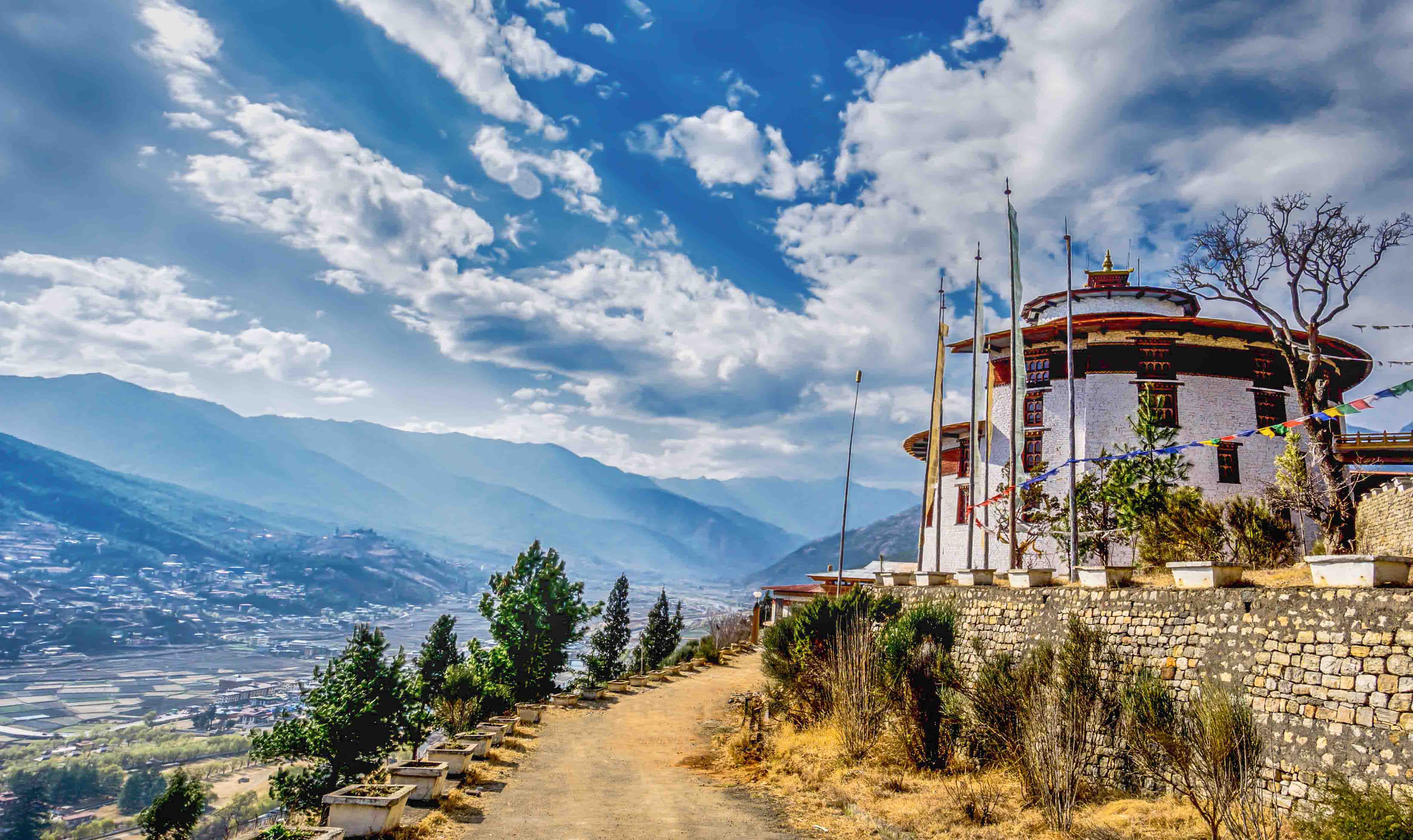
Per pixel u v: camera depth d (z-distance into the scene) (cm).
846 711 2097
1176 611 1634
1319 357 2566
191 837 3238
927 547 5212
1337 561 1312
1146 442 3306
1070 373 2364
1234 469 3853
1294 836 1157
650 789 1953
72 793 9162
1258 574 1894
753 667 5109
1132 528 3047
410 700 3612
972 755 1828
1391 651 1169
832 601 2744
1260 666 1396
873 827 1521
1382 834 944
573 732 2823
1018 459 2741
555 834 1503
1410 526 2370
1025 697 1706
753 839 1488
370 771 3428
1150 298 4575
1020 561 3762
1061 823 1342
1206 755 1237
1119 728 1612
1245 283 2712
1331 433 2502
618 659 5847
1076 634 1788
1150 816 1333
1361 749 1170
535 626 4619
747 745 2417
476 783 1892
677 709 3438
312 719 3456
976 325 3281
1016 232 2870
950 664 2034
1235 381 3991
